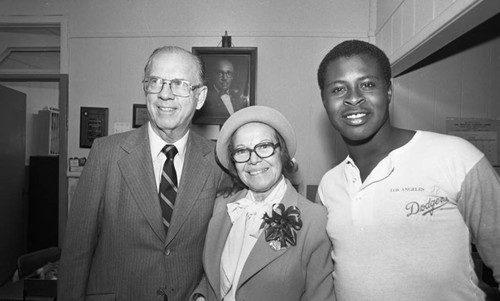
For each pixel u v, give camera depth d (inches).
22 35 128.3
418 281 37.0
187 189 52.4
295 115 111.0
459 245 37.3
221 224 51.6
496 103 104.2
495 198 36.2
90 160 51.8
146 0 114.0
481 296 38.8
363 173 43.6
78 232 49.8
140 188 50.2
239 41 111.8
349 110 40.0
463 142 38.9
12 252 148.8
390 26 95.5
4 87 143.2
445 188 37.3
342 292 41.5
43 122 194.4
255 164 48.7
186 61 51.8
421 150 39.8
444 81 105.7
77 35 115.2
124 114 114.5
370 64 39.8
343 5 110.0
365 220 40.0
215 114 106.0
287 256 45.4
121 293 49.7
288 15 111.1
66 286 49.3
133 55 114.1
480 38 105.0
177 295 50.0
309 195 110.0
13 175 149.8
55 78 118.7
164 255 49.9
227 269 47.7
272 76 111.3
